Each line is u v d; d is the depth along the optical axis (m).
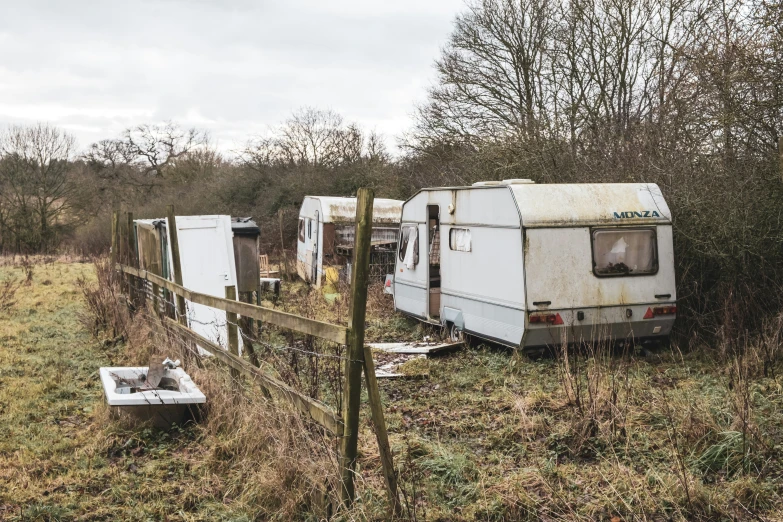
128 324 11.90
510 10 23.11
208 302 8.05
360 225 4.48
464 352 10.84
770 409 6.83
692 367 9.17
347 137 33.22
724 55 10.59
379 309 15.53
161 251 11.87
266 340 11.11
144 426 6.91
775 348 8.47
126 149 43.34
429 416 7.55
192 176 40.53
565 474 5.67
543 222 9.68
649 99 19.14
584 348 9.91
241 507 5.21
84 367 10.14
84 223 39.25
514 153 18.38
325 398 6.95
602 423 6.45
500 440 6.57
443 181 22.97
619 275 10.02
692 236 10.88
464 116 23.95
